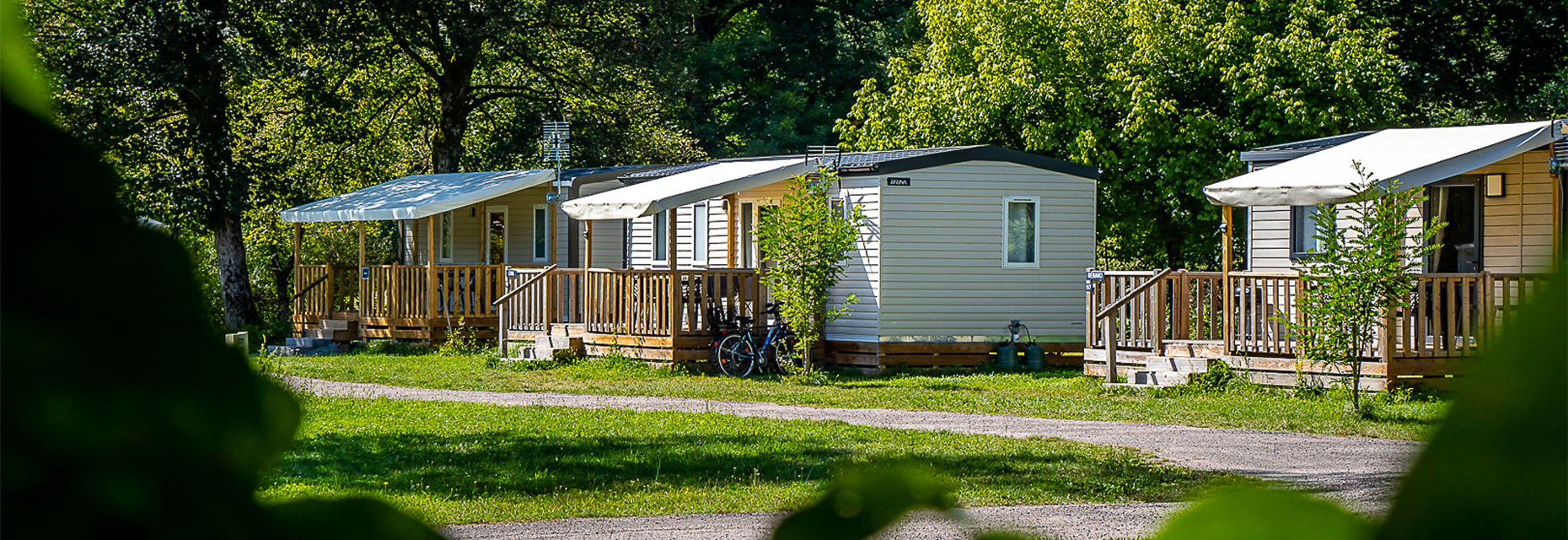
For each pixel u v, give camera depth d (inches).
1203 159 1400.1
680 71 2020.2
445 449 672.4
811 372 1090.1
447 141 1924.2
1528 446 20.5
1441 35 1825.8
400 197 1565.0
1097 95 1483.8
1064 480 561.0
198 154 1610.5
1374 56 1368.1
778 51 2672.2
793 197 1077.8
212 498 23.4
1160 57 1435.8
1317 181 868.0
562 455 654.5
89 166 22.9
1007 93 1497.3
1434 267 989.8
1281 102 1365.7
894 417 846.5
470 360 1336.1
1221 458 637.3
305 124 1815.9
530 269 1364.4
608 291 1232.8
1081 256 1257.4
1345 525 22.7
